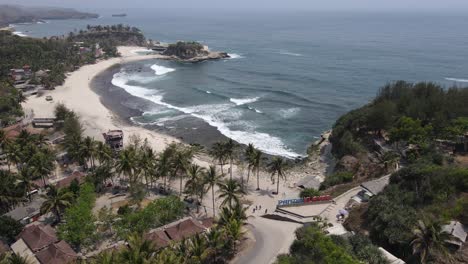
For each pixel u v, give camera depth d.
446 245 44.78
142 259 44.16
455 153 83.00
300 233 54.06
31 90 170.12
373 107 105.50
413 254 45.31
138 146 103.25
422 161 72.88
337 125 111.06
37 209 70.50
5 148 88.94
